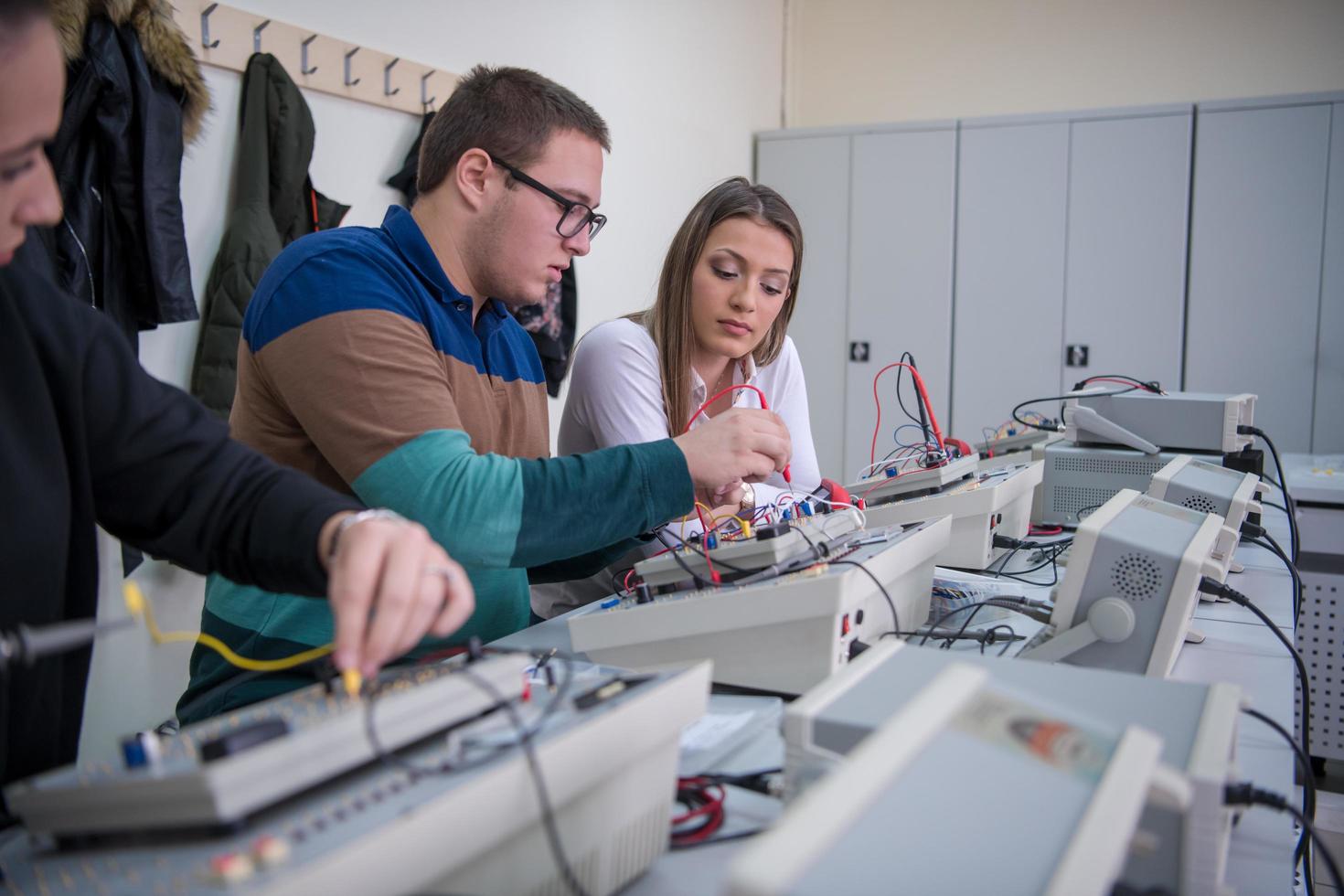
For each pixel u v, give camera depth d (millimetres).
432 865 533
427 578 717
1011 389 4129
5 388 795
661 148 3922
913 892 424
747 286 1636
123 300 1969
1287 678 1153
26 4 627
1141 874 606
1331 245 3674
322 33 2420
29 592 793
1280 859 762
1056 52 4516
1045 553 1748
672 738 706
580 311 3504
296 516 815
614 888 666
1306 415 3768
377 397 1092
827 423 4422
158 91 1950
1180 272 3857
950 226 4145
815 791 468
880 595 1095
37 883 537
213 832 538
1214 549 1278
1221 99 3895
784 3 4875
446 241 1305
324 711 631
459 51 2875
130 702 2133
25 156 659
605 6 3527
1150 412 2109
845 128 4270
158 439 860
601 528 1114
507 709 674
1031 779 502
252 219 2174
